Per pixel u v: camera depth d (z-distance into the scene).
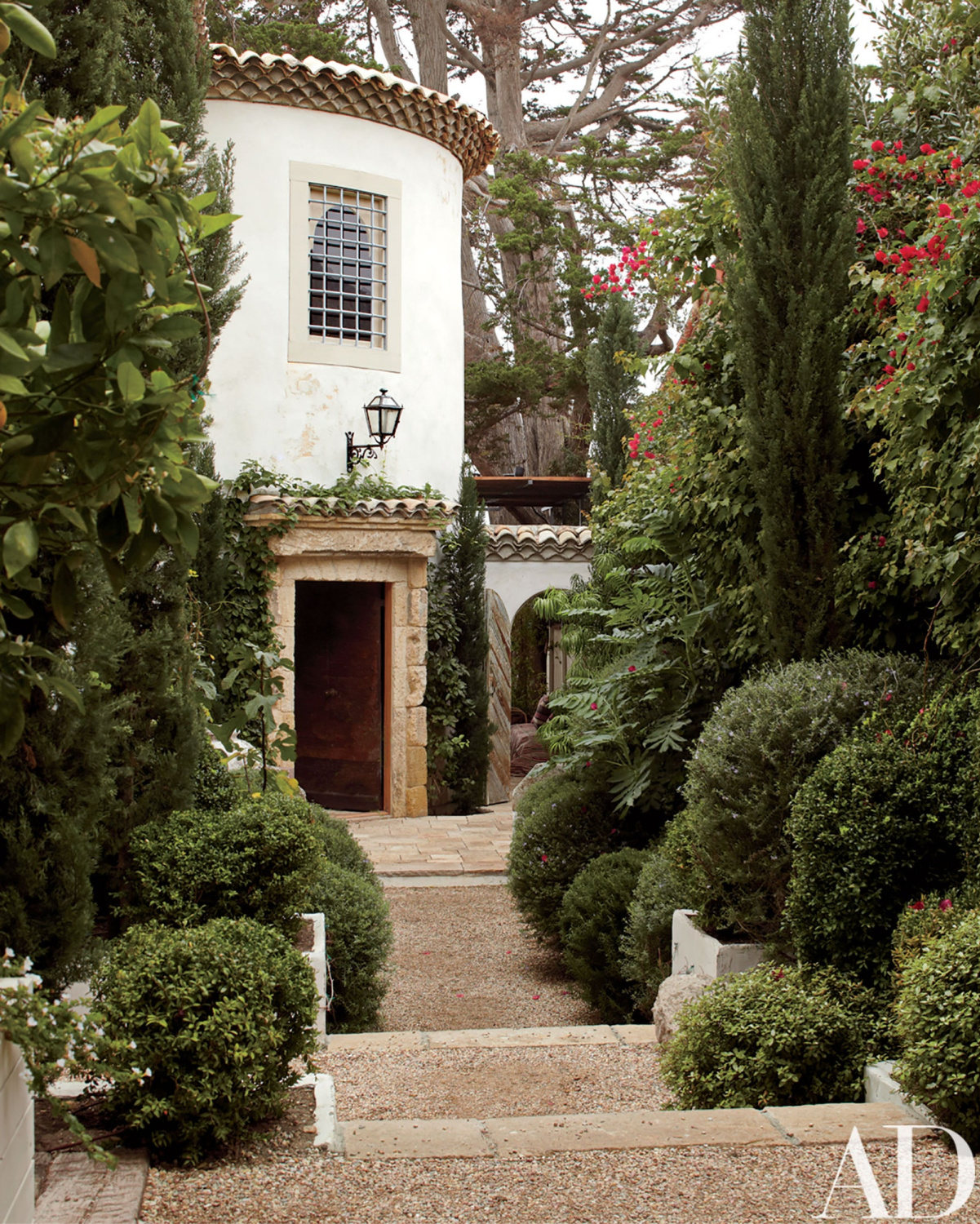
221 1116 3.51
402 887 10.16
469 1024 6.76
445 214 13.78
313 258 12.85
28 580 2.45
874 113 7.23
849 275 6.65
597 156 23.88
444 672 13.59
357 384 12.84
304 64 12.31
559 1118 4.01
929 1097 3.75
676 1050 4.67
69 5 4.91
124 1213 3.00
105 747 4.55
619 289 8.15
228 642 11.79
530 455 25.64
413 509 12.50
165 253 2.17
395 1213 3.08
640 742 7.99
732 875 5.60
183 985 3.58
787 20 6.79
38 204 2.00
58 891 4.37
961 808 4.90
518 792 14.09
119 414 2.19
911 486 5.68
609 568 10.80
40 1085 2.62
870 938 4.88
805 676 5.88
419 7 23.47
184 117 6.17
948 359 5.00
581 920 7.06
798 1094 4.37
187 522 2.41
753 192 6.84
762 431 6.68
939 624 5.52
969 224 4.84
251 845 5.52
